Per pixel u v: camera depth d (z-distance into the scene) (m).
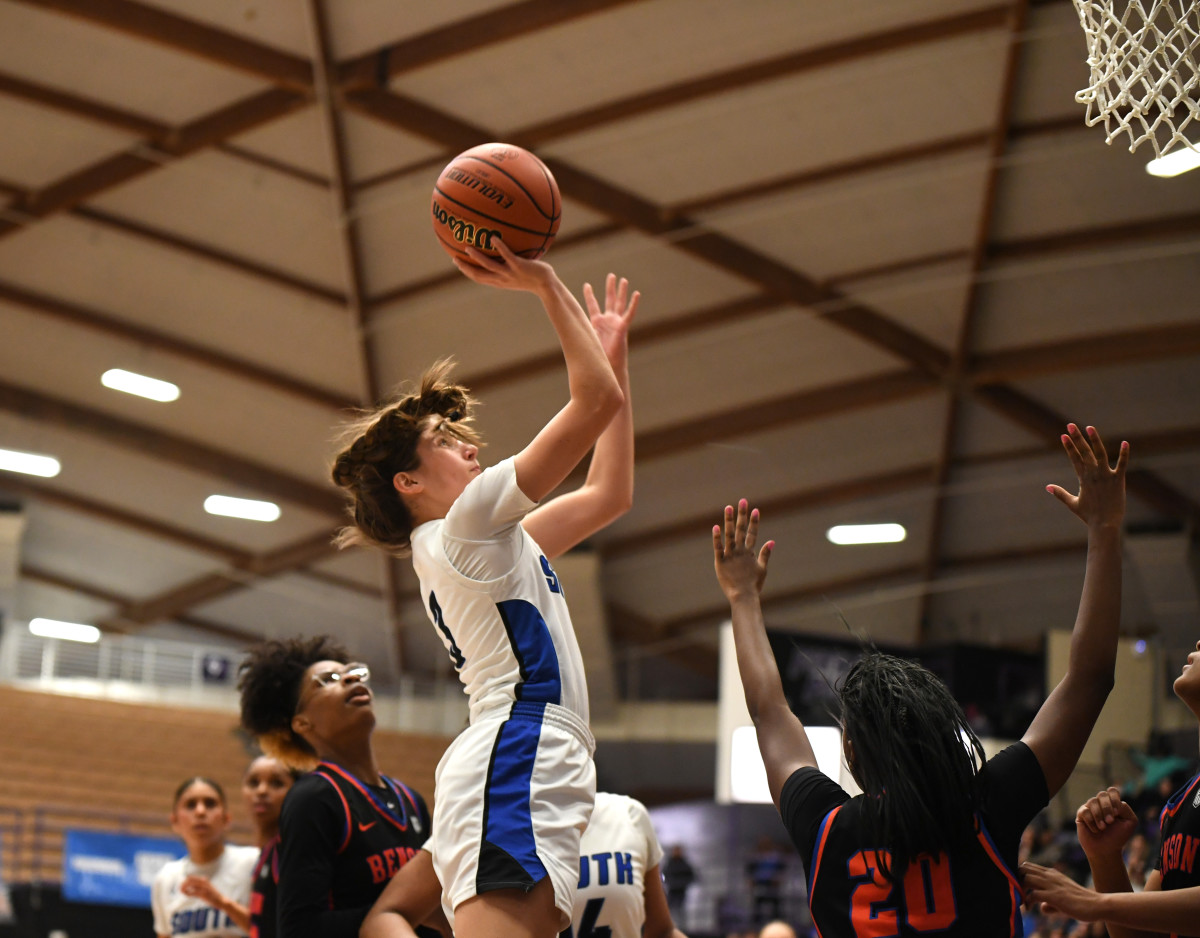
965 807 2.23
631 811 3.72
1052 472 21.39
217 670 25.58
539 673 2.59
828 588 25.23
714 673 26.27
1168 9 3.70
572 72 14.24
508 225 2.82
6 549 23.28
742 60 14.02
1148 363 18.73
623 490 3.13
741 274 17.14
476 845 2.42
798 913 19.92
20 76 14.51
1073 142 14.77
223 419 20.91
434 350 18.64
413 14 13.66
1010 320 18.22
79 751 21.38
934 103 14.48
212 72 14.38
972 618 25.38
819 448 21.38
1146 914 2.29
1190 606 22.14
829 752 16.16
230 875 5.70
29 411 20.75
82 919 12.67
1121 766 18.98
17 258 17.70
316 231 16.62
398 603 24.59
